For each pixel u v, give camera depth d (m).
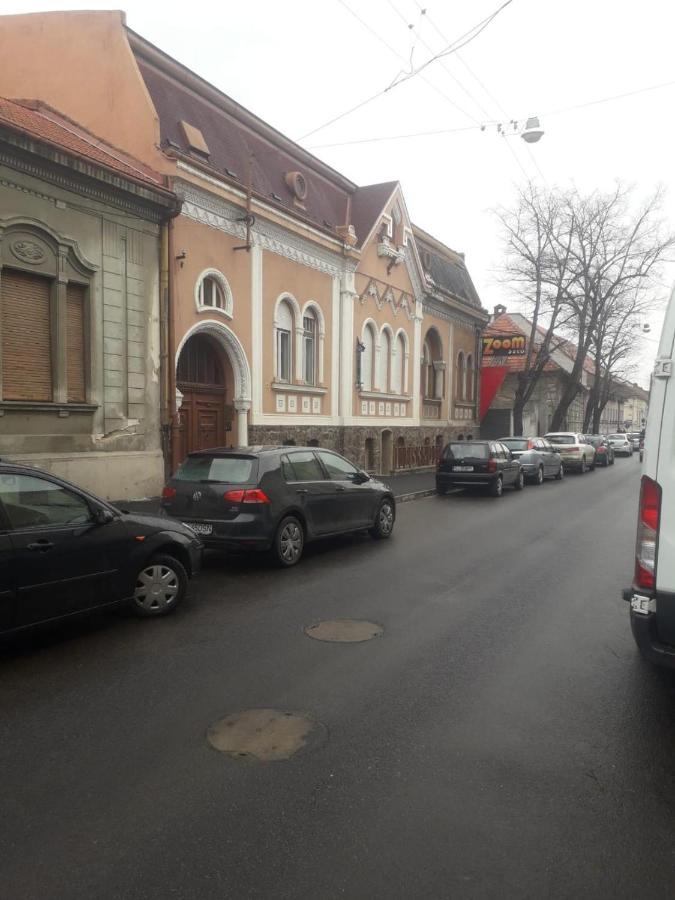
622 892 2.66
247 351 15.67
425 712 4.30
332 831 3.02
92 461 11.70
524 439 22.25
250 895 2.61
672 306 4.03
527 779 3.50
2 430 10.41
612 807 3.25
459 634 5.88
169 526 6.50
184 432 14.59
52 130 11.91
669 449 4.02
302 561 8.94
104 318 11.95
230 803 3.24
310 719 4.18
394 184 22.17
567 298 29.23
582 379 54.88
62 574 5.44
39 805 3.22
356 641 5.67
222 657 5.27
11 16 14.62
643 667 5.12
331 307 19.23
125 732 3.99
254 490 8.17
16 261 10.45
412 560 9.03
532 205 28.23
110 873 2.73
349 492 9.76
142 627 6.03
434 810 3.20
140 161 13.51
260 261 16.02
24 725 4.08
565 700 4.51
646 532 4.09
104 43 13.95
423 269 25.41
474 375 31.41
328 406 19.31
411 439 24.81
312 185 20.05
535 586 7.62
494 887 2.67
